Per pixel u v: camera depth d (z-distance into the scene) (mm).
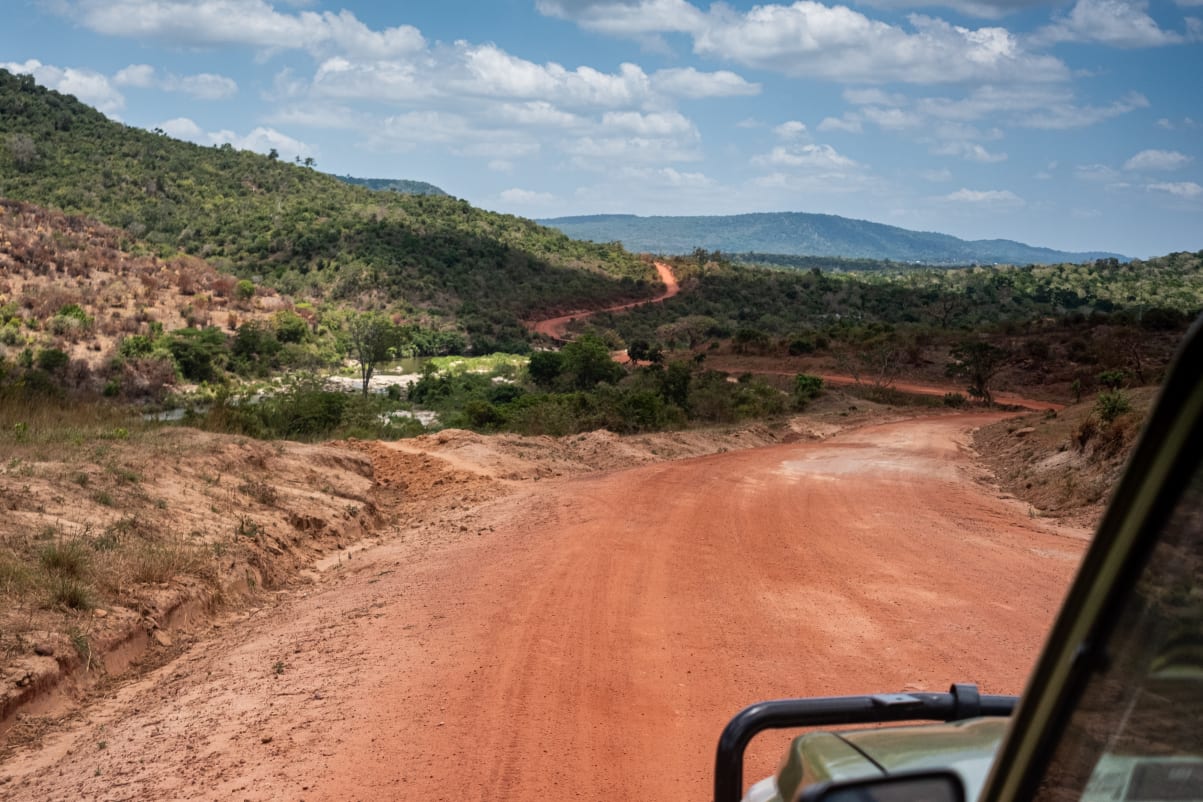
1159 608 902
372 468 18234
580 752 5203
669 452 26844
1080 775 986
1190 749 878
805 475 20703
